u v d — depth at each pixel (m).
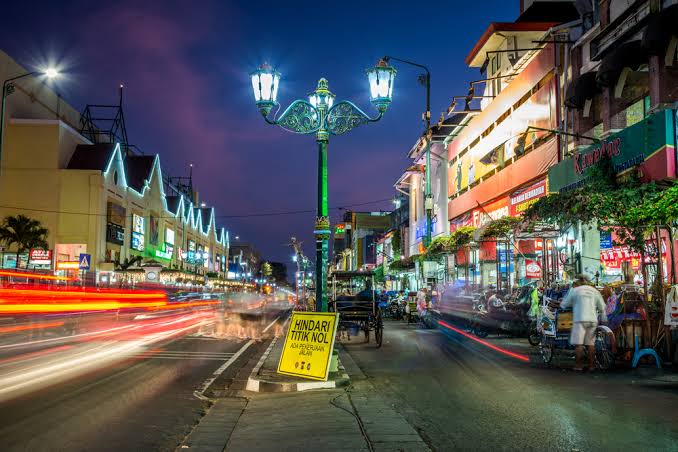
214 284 84.12
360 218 98.44
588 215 14.18
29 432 6.86
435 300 26.31
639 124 14.70
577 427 6.64
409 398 8.77
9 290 22.27
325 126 12.29
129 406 8.55
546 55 25.64
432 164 47.84
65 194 60.91
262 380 9.96
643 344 11.63
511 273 27.11
